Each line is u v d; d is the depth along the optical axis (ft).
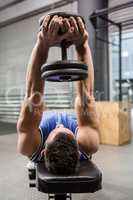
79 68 4.59
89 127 5.65
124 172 11.62
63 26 4.67
